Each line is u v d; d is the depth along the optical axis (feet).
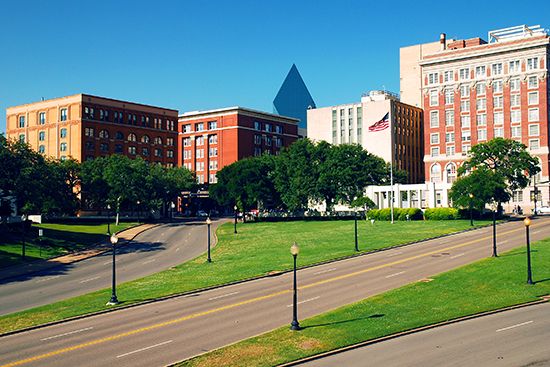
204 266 174.60
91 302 126.00
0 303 131.44
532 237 197.16
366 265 157.69
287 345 85.56
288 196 344.90
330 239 226.17
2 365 80.74
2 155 225.56
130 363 79.51
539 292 118.21
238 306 114.83
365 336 89.15
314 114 517.96
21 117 426.51
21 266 185.57
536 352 79.82
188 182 422.00
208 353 82.43
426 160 427.74
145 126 437.99
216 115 508.94
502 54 399.44
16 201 265.34
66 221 331.77
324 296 120.16
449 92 422.00
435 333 91.35
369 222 291.79
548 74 388.78
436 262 155.33
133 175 338.95
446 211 279.28
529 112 387.96
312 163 351.46
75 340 93.61
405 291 119.96
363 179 342.23
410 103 529.04
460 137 414.00
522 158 306.96
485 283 125.90
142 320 106.52
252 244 226.79
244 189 343.46
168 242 249.75
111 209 363.35
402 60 536.42
